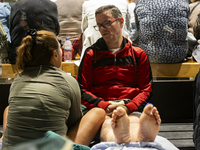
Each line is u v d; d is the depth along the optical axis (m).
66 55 2.68
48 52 1.41
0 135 1.89
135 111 1.82
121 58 1.90
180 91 2.47
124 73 1.91
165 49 2.46
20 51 1.40
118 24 1.88
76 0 3.00
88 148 1.39
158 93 2.47
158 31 2.44
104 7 1.86
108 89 1.90
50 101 1.34
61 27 3.02
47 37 1.41
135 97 1.87
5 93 2.38
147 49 2.51
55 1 3.04
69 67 2.60
